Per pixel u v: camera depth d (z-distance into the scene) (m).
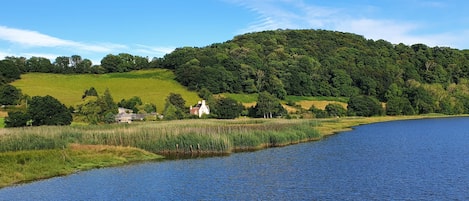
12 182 39.66
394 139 77.81
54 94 157.62
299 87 184.62
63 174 44.03
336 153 58.12
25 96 142.75
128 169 46.75
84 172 45.16
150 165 49.41
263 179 40.38
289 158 53.75
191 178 41.28
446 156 53.38
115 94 168.25
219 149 60.47
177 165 49.19
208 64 195.75
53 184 39.06
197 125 82.94
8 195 34.94
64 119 98.62
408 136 83.88
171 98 153.75
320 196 33.56
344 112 160.12
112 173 44.38
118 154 54.12
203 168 46.94
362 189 35.62
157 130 66.25
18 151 49.81
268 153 58.78
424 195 33.28
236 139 64.94
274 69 194.75
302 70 197.62
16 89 144.25
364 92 195.00
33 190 36.62
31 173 42.41
